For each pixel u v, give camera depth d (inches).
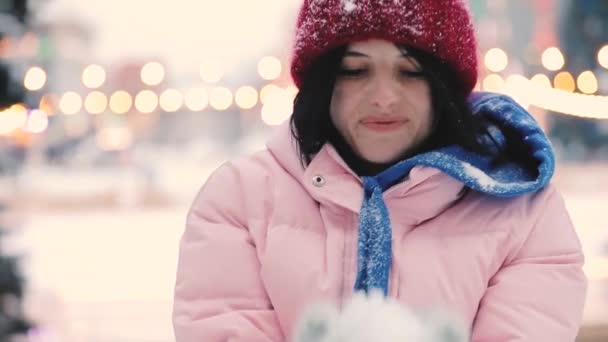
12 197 456.4
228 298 64.0
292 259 63.1
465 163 63.7
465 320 59.9
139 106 417.7
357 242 63.0
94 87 410.6
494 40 363.6
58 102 402.3
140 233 415.5
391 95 62.5
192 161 735.1
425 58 63.3
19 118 187.8
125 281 292.0
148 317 236.7
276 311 62.6
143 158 664.4
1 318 180.5
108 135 665.0
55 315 217.3
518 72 391.5
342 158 67.2
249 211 66.8
